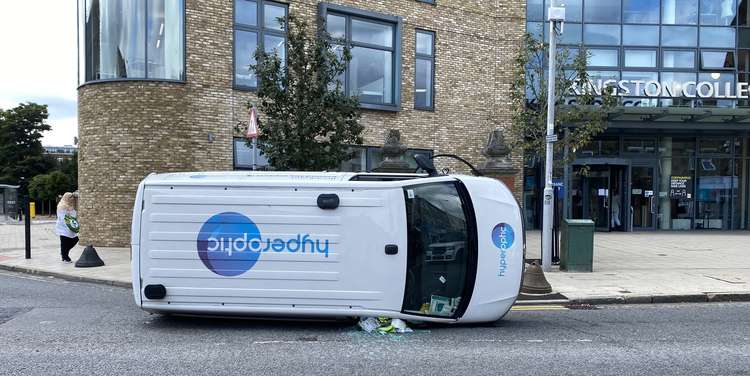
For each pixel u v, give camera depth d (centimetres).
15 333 624
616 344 594
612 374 489
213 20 1448
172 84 1403
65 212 1194
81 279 1010
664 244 1595
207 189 629
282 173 676
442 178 651
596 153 2136
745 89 2102
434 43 1809
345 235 624
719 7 2130
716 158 2164
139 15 1411
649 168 2145
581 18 2078
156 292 630
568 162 1188
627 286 917
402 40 1750
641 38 2103
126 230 1406
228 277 629
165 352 547
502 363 518
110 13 1424
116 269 1083
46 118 5716
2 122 5534
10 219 3278
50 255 1323
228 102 1473
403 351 557
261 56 1072
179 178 645
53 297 852
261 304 630
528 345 586
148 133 1394
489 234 652
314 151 1030
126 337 607
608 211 2097
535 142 1193
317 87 1039
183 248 630
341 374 482
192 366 502
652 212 2139
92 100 1424
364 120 1688
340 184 626
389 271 624
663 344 595
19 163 5462
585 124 1170
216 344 578
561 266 1093
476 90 1875
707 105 2100
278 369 495
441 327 665
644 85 2062
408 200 632
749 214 2162
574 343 596
